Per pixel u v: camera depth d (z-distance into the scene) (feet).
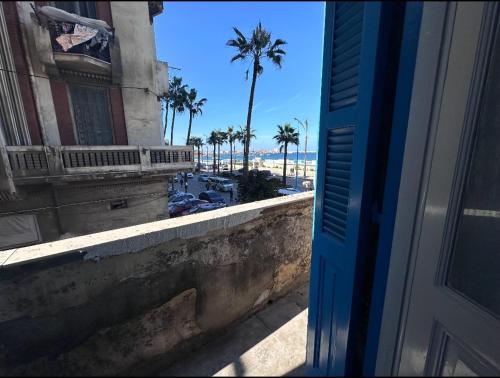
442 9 2.41
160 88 17.17
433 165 3.11
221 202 46.06
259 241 7.05
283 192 53.93
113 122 16.38
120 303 5.02
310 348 3.58
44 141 14.48
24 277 4.23
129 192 19.12
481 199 4.34
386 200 2.48
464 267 4.19
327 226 3.20
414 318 3.15
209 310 6.12
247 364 3.32
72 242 4.87
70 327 4.61
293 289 8.14
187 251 5.72
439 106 2.85
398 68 2.25
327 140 3.11
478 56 3.27
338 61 2.81
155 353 5.11
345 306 2.82
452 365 3.42
